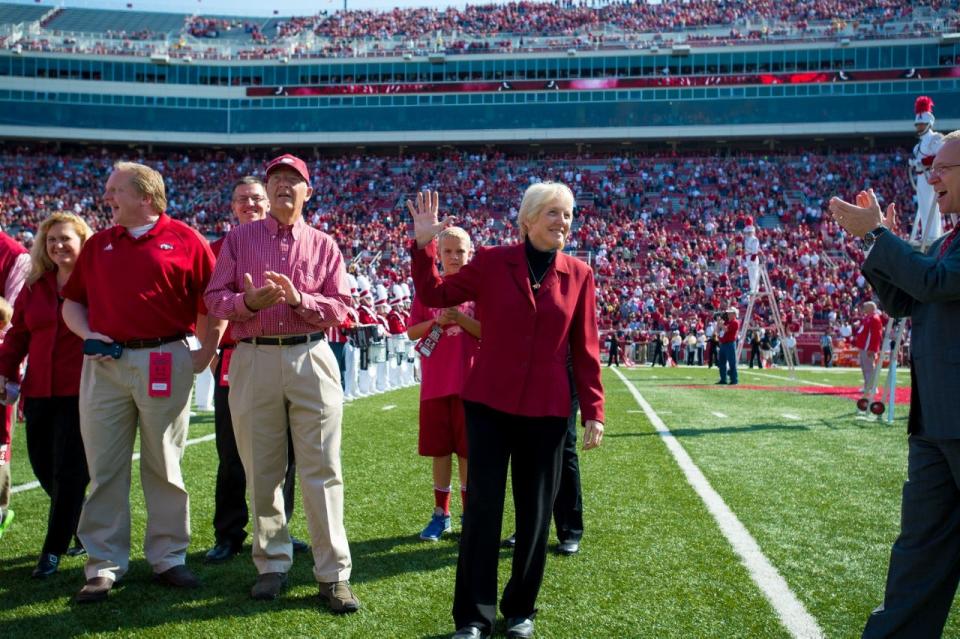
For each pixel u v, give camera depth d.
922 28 49.72
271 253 3.81
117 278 3.79
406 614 3.49
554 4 62.12
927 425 2.68
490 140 54.06
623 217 44.75
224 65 55.31
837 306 33.25
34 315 4.18
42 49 53.66
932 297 2.60
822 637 3.21
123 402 3.83
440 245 4.88
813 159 49.06
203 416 10.19
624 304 33.66
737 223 42.81
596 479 6.32
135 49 55.09
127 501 3.85
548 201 3.39
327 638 3.21
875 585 3.83
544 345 3.35
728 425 9.83
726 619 3.40
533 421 3.34
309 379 3.68
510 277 3.38
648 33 53.75
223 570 4.14
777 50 50.84
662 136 52.44
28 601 3.62
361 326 13.98
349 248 41.03
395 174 52.38
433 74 54.28
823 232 40.38
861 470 6.79
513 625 3.28
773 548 4.43
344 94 54.88
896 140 52.28
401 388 16.08
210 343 4.08
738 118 51.47
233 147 58.12
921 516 2.73
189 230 4.02
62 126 53.94
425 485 6.12
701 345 31.06
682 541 4.57
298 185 3.84
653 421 10.18
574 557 4.28
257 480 3.75
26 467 6.91
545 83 53.41
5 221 45.12
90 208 48.12
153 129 54.94
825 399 13.86
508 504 5.65
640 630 3.29
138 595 3.72
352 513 5.25
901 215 43.28
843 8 54.47
